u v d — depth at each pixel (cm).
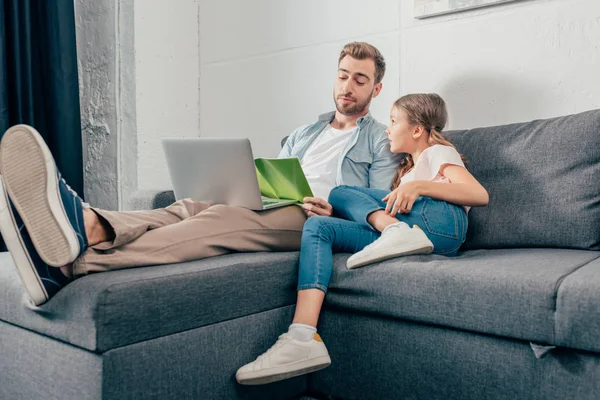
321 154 204
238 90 277
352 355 135
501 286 112
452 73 206
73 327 107
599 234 148
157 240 130
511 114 194
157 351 111
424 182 148
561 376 106
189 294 117
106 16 274
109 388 104
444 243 148
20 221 113
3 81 239
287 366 123
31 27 256
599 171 150
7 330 126
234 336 126
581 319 102
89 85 283
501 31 195
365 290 130
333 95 219
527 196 158
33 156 113
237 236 146
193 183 166
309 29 248
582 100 180
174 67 285
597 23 177
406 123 173
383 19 224
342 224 147
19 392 122
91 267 118
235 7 276
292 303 142
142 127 274
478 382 116
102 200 282
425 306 122
